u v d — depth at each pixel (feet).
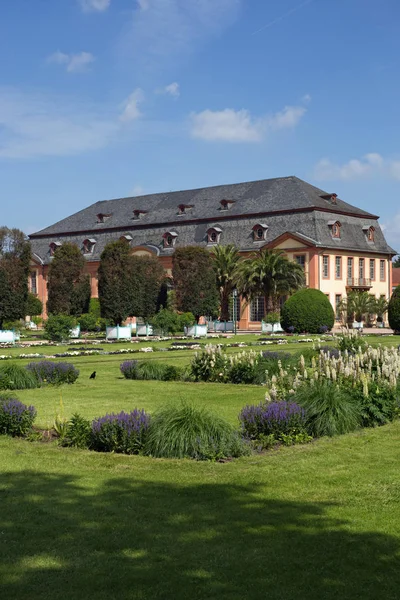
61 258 199.21
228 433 38.34
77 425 41.11
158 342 156.46
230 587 20.89
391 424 47.21
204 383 73.56
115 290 189.06
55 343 150.71
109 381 76.74
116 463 35.99
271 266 204.74
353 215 249.55
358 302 229.45
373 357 58.08
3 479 32.91
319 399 44.73
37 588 20.85
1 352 125.08
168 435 37.78
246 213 248.32
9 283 164.35
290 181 252.83
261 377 71.51
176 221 265.13
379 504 28.84
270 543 24.31
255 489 31.09
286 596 20.31
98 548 23.90
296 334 188.55
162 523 26.43
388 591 20.62
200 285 204.03
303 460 36.58
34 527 25.99
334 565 22.43
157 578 21.49
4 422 43.57
